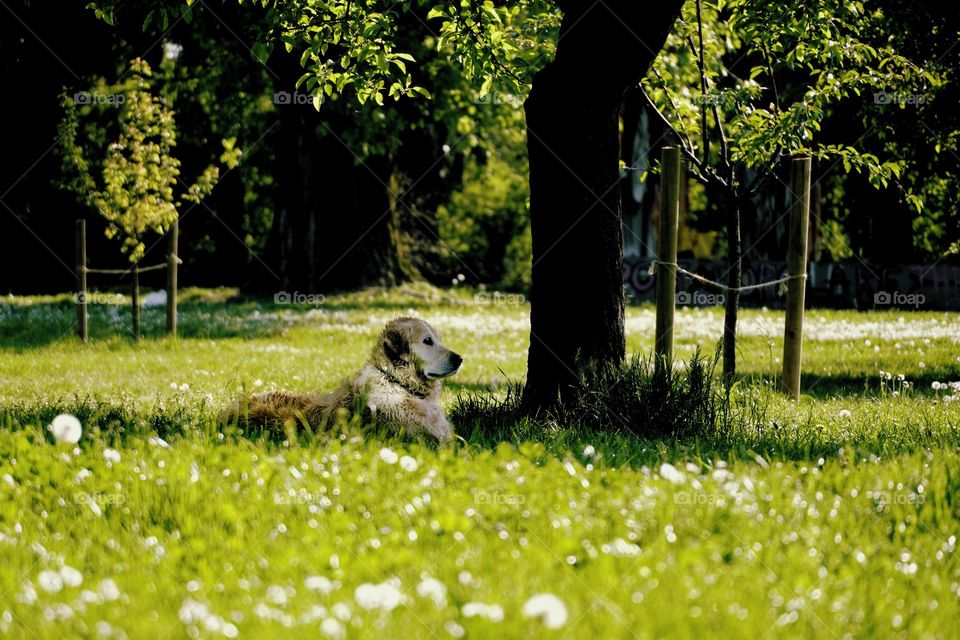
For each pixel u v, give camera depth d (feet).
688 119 47.93
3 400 37.78
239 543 18.08
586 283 32.42
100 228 127.75
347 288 107.55
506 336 75.20
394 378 28.40
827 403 39.78
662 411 31.45
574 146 32.09
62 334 69.05
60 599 15.44
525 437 29.71
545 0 41.93
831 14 43.47
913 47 61.87
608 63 30.83
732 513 19.67
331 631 12.58
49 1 90.84
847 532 19.70
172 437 26.58
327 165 105.91
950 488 23.11
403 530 18.98
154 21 88.69
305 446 26.16
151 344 64.08
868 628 14.58
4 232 123.24
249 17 83.76
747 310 95.91
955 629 15.02
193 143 125.39
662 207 35.27
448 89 96.37
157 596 15.42
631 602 14.47
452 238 158.20
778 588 15.75
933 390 44.45
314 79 37.35
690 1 46.96
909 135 76.95
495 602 14.28
